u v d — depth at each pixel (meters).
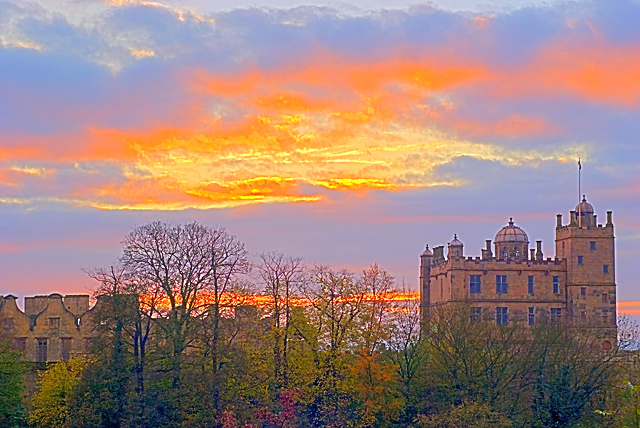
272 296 89.00
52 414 88.56
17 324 113.56
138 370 79.44
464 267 134.75
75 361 92.12
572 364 89.56
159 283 82.56
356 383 87.00
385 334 92.00
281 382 84.75
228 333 82.62
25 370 81.62
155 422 76.38
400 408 87.69
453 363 90.06
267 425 63.28
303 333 88.75
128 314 80.06
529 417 86.44
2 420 71.50
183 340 80.25
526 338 99.69
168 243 96.81
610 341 110.12
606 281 136.50
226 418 57.94
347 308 91.44
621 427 62.50
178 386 79.25
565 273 136.88
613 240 137.12
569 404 85.88
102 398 77.88
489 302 134.62
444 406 86.44
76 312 113.25
